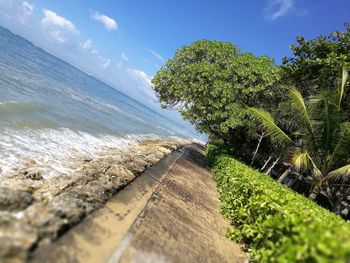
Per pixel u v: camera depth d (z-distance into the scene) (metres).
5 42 64.38
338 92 13.13
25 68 35.94
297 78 18.25
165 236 5.93
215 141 33.28
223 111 17.69
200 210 9.04
